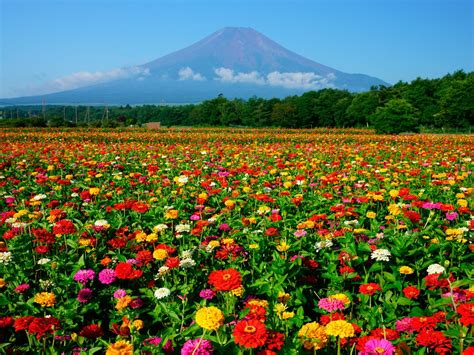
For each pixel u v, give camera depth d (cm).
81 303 445
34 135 3938
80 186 1076
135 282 504
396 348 311
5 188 1078
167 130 6000
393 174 1175
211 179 1137
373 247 496
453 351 328
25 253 538
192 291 471
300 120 13012
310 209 820
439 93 10719
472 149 2367
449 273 449
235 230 635
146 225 691
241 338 269
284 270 459
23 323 342
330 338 348
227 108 14575
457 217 678
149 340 355
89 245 551
